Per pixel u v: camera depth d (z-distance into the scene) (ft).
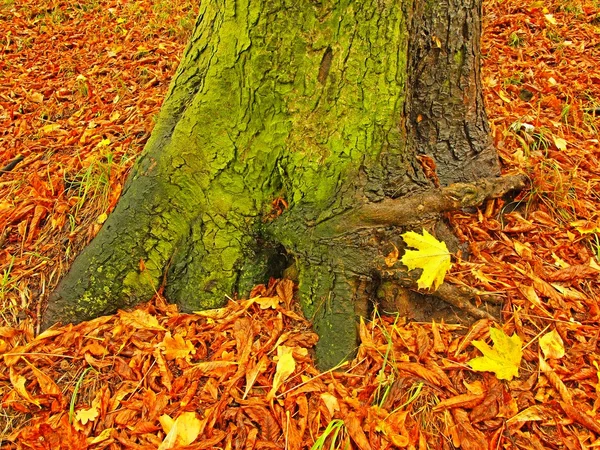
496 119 10.43
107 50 15.67
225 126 7.10
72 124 11.93
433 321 6.82
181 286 7.67
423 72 7.86
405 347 6.63
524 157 9.25
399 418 5.90
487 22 15.39
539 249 7.91
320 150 6.86
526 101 11.81
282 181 7.23
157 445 5.87
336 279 6.85
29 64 15.43
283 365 6.42
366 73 6.56
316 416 6.03
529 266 7.47
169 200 7.48
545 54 13.78
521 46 14.25
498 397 6.04
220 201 7.37
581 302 7.07
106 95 13.12
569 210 8.46
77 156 10.11
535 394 6.15
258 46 6.63
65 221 8.79
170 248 7.61
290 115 6.85
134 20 17.56
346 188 6.83
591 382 6.17
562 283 7.37
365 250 6.79
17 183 9.71
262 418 6.03
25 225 8.79
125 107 12.26
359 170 6.85
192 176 7.36
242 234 7.45
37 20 17.99
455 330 6.88
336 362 6.59
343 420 5.85
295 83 6.71
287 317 7.25
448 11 7.59
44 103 13.15
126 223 7.53
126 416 6.18
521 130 10.00
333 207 6.84
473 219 8.20
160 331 7.14
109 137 10.69
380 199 6.83
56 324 7.38
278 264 7.75
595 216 8.37
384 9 6.33
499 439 5.73
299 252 7.06
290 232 7.10
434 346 6.61
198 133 7.21
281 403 6.14
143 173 7.64
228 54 6.89
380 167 6.88
